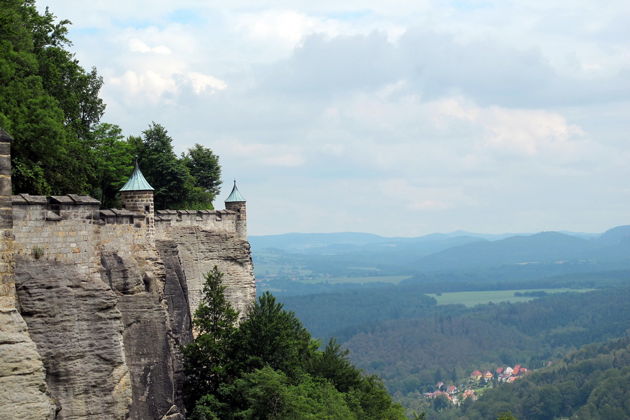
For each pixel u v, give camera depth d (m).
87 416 50.38
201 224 86.88
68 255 52.16
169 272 72.62
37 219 50.38
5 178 45.34
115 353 52.12
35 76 70.75
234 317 77.75
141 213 64.25
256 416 71.00
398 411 106.44
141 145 102.62
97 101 93.56
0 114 61.78
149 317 60.50
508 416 136.00
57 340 49.56
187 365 71.69
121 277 58.81
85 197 54.34
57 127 66.38
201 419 68.69
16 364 43.53
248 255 91.56
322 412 76.38
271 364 77.25
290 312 90.94
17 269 48.62
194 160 124.00
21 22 72.88
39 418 43.53
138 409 58.62
